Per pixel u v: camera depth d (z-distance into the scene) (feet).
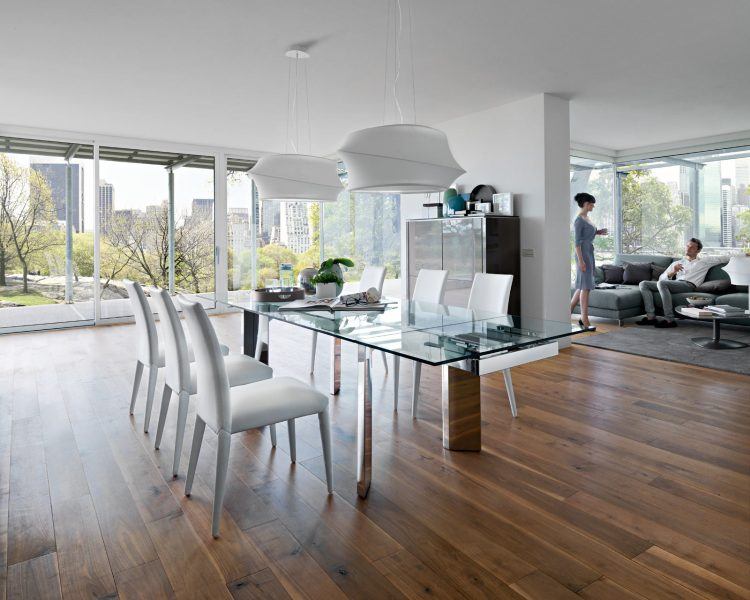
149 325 10.00
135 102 17.20
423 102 17.25
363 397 7.47
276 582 5.67
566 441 9.47
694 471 8.19
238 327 21.90
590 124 21.39
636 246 27.61
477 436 9.08
